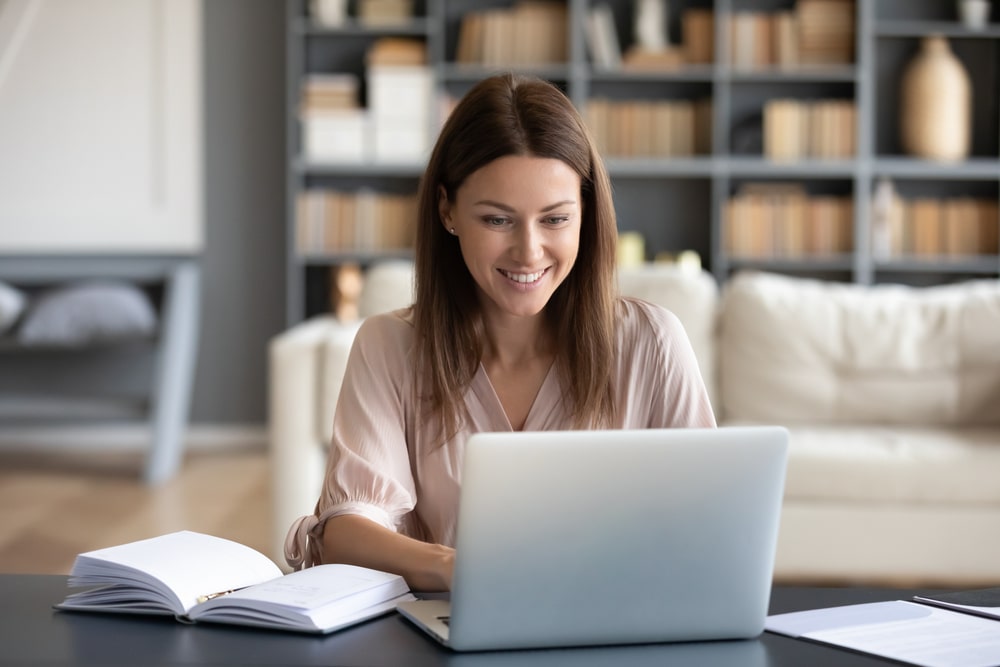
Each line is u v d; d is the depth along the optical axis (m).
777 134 5.47
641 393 1.57
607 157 5.51
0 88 5.65
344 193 5.71
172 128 5.70
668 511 1.12
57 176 5.70
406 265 3.97
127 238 5.73
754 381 3.72
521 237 1.37
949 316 3.71
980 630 1.21
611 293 1.53
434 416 1.54
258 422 5.89
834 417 3.69
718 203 5.50
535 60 5.55
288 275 5.77
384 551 1.34
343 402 1.54
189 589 1.24
